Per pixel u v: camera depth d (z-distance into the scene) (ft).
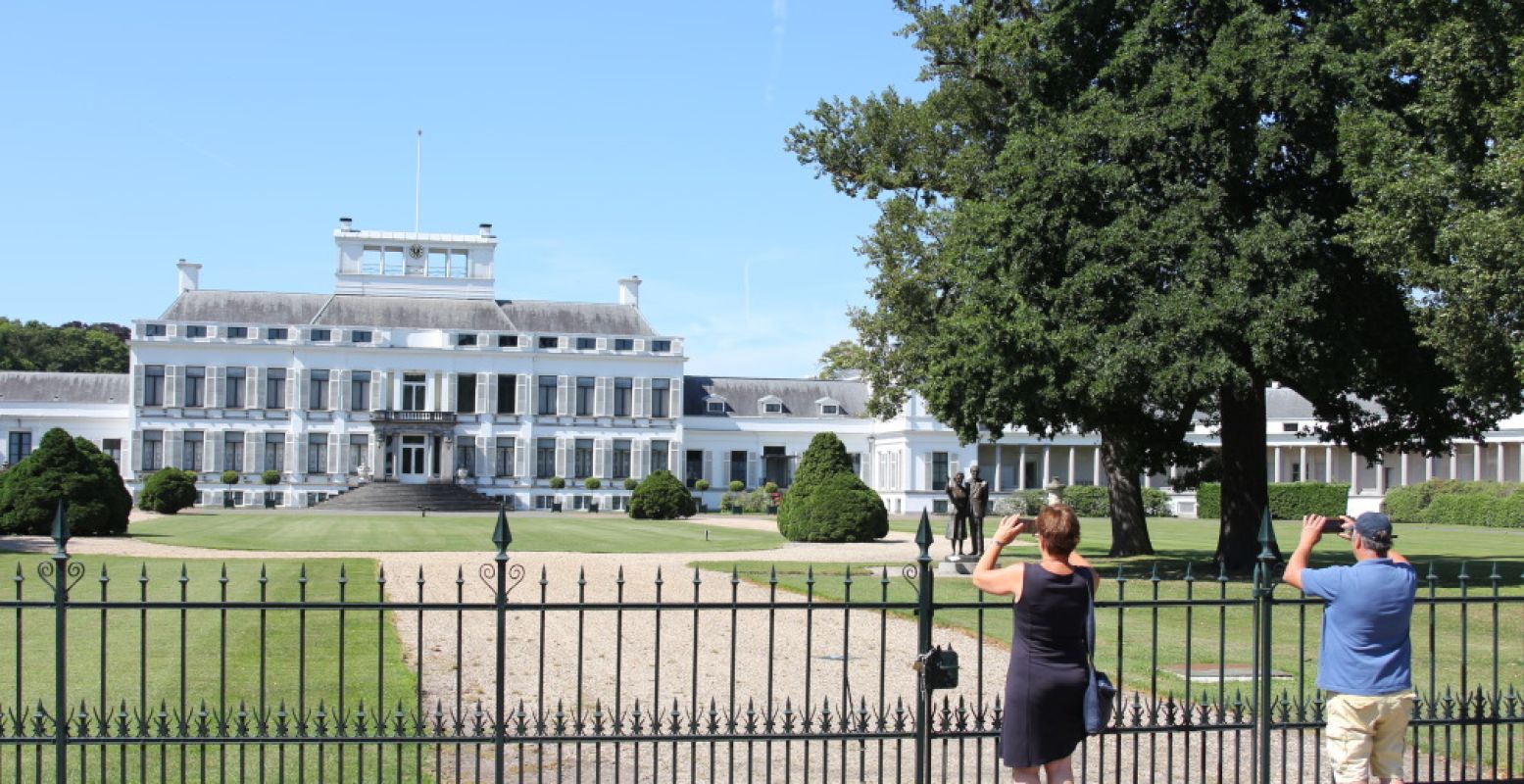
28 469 115.65
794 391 298.56
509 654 46.83
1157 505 255.91
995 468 294.25
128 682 39.58
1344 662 25.38
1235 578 81.82
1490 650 51.03
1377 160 68.03
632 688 40.32
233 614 55.47
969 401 80.12
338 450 257.14
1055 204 75.66
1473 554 118.11
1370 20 74.13
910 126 107.45
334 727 34.06
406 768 30.55
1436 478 258.78
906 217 107.34
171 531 130.52
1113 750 34.19
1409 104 74.54
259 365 255.70
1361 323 74.54
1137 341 71.77
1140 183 75.31
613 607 25.61
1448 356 70.95
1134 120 73.87
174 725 33.76
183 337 253.24
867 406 136.67
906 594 69.56
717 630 54.19
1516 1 65.98
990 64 95.09
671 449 272.72
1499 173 62.75
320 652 45.85
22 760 31.09
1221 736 27.43
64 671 24.80
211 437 253.24
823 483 136.56
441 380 262.88
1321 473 309.83
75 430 257.96
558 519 191.31
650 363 272.10
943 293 112.37
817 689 40.75
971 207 82.94
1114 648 50.03
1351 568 25.58
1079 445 288.10
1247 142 72.02
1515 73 65.05
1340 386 74.13
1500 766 33.01
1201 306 70.38
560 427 267.80
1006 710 24.66
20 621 24.80
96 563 82.64
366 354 258.98
